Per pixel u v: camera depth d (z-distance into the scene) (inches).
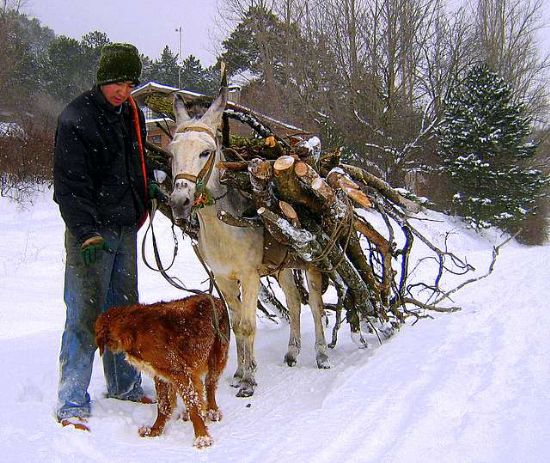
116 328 164.9
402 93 1178.6
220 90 213.9
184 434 170.7
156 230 649.0
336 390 188.9
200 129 202.5
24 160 785.6
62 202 175.8
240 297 237.9
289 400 203.9
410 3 1131.3
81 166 178.9
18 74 1715.1
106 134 185.0
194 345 168.4
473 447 138.9
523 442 139.5
